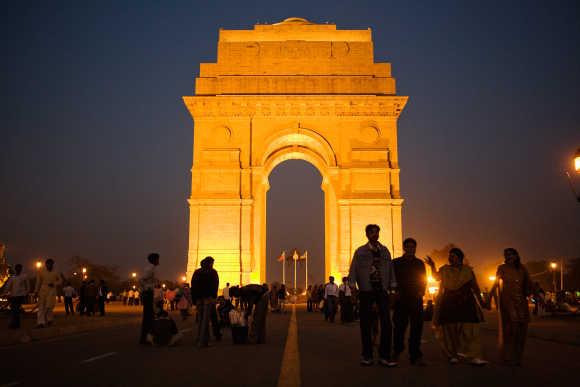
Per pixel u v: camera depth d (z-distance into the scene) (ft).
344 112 194.08
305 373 41.65
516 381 38.42
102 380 38.58
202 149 192.44
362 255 47.91
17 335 70.08
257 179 191.01
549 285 393.09
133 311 162.71
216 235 186.19
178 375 40.83
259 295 67.41
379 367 45.09
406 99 192.75
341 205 187.62
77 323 95.55
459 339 48.85
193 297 63.00
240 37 202.90
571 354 55.62
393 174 190.70
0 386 36.14
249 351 57.41
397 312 49.32
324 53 200.95
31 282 324.60
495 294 50.01
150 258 66.39
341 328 95.76
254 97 192.95
